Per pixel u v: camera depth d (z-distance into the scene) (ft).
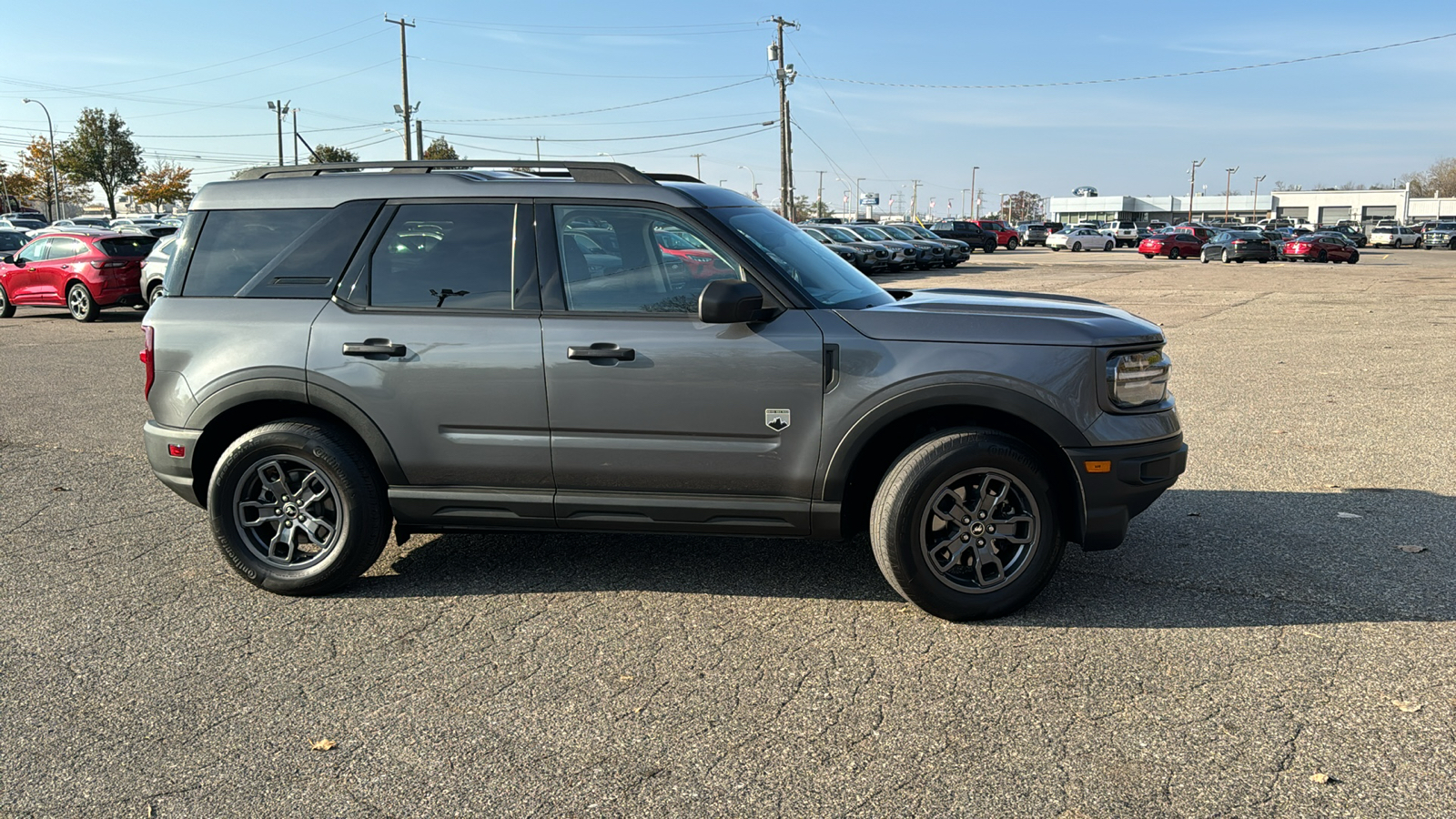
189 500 14.87
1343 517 17.51
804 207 323.57
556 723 10.69
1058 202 436.35
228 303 14.40
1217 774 9.48
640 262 13.51
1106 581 14.64
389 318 13.84
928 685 11.43
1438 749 9.84
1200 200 431.84
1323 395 29.43
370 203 14.26
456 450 13.75
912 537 12.78
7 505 19.29
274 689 11.59
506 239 13.83
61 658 12.47
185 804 9.28
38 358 41.42
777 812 9.00
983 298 15.08
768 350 12.91
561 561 15.90
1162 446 13.08
